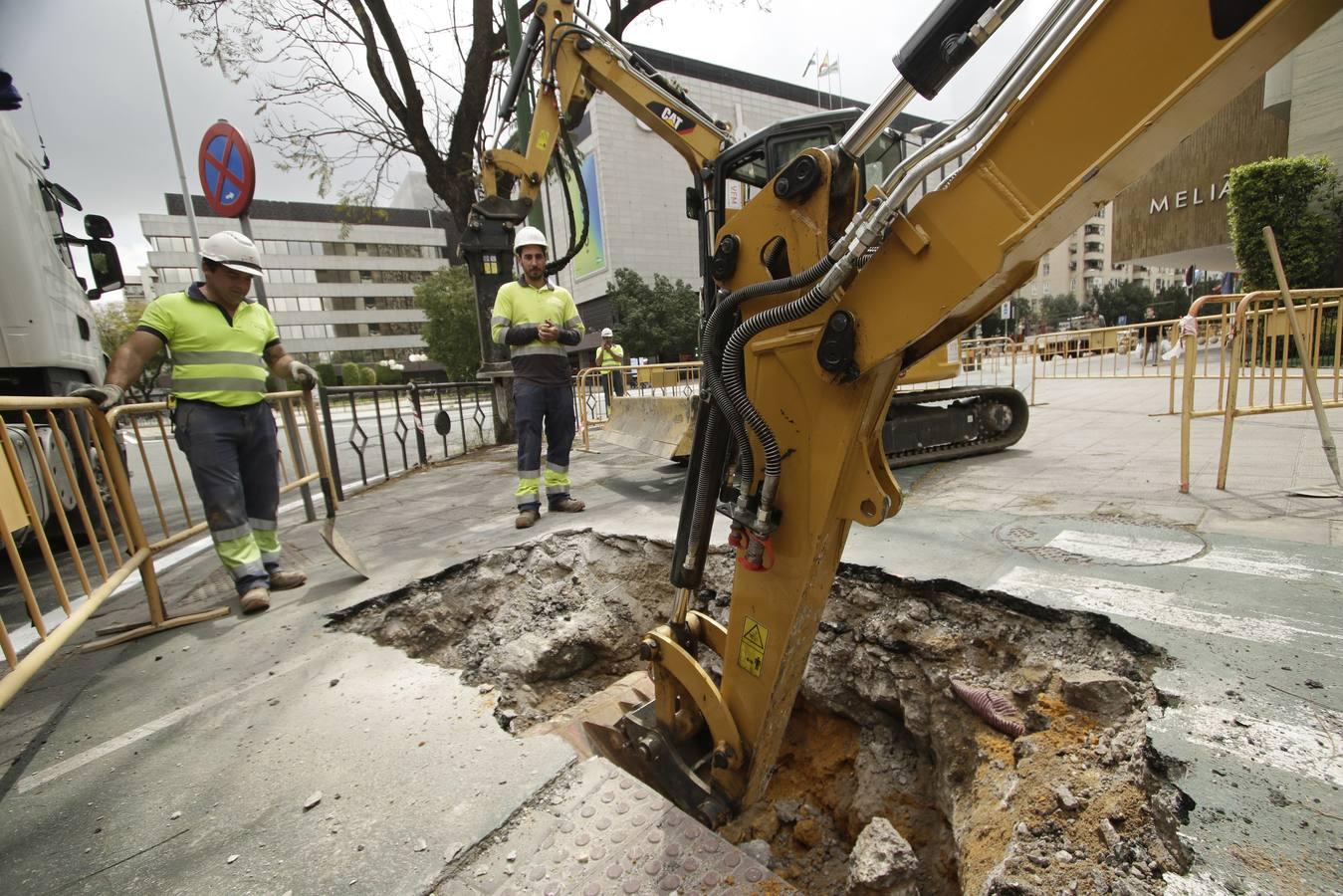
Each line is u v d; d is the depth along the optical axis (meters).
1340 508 3.36
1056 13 1.02
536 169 5.88
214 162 4.83
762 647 1.76
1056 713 1.91
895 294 1.29
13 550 1.96
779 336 1.54
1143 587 2.51
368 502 5.89
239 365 3.23
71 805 1.83
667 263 42.44
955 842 1.77
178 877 1.54
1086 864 1.33
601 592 3.51
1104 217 81.75
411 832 1.64
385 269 66.44
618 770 1.84
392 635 3.19
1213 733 1.66
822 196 1.42
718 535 3.62
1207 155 17.95
